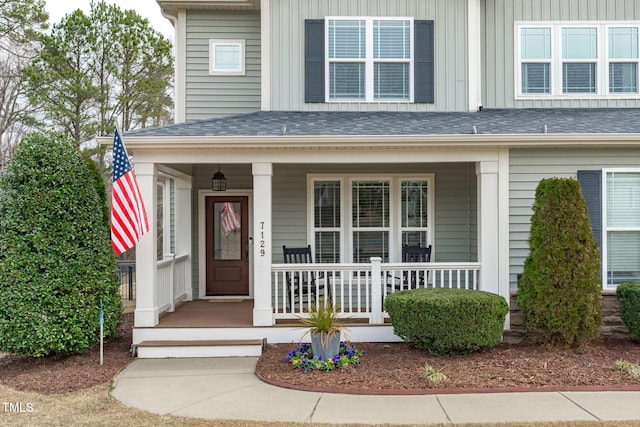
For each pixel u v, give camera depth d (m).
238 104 10.19
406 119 8.52
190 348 7.10
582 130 7.53
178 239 9.97
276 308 7.50
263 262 7.45
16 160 6.60
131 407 5.17
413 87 9.27
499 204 7.47
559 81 9.47
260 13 10.09
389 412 4.93
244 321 7.71
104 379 6.13
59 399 5.45
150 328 7.31
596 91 9.45
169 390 5.68
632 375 5.83
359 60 9.29
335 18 9.30
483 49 9.52
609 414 4.84
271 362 6.59
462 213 9.38
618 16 9.48
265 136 7.16
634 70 9.47
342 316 7.54
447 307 6.37
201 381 5.99
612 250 7.66
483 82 9.51
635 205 7.63
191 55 10.19
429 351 6.71
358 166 9.37
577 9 9.48
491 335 6.48
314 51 9.27
